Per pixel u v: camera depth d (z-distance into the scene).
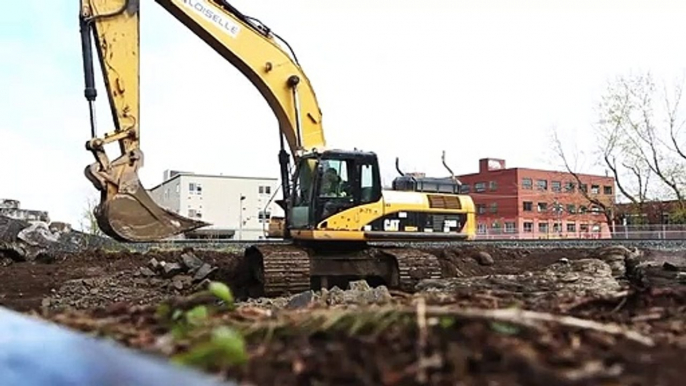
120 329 1.72
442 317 1.63
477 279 8.39
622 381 1.20
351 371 1.28
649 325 1.91
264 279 10.84
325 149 11.70
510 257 16.45
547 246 19.73
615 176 36.41
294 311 2.08
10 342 1.36
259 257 11.62
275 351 1.46
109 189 10.28
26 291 11.65
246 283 12.22
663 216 35.31
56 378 1.07
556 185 58.34
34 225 15.77
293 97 12.26
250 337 1.63
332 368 1.30
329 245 12.03
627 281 10.17
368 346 1.46
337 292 8.12
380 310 1.73
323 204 11.48
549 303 2.41
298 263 11.07
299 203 11.84
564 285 7.62
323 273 11.98
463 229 12.59
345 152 11.59
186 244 19.33
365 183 11.75
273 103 12.26
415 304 1.94
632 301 2.39
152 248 16.95
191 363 1.27
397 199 12.06
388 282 12.16
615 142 61.25
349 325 1.65
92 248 16.36
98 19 10.58
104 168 10.24
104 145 10.28
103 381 1.04
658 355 1.37
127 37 10.81
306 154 11.59
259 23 12.21
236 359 1.30
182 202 60.91
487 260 15.52
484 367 1.27
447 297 2.40
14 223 15.41
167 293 11.62
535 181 58.53
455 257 15.13
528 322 1.56
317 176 11.40
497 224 59.12
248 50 12.01
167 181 66.12
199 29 11.69
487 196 60.03
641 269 10.25
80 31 10.47
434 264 11.84
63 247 15.90
